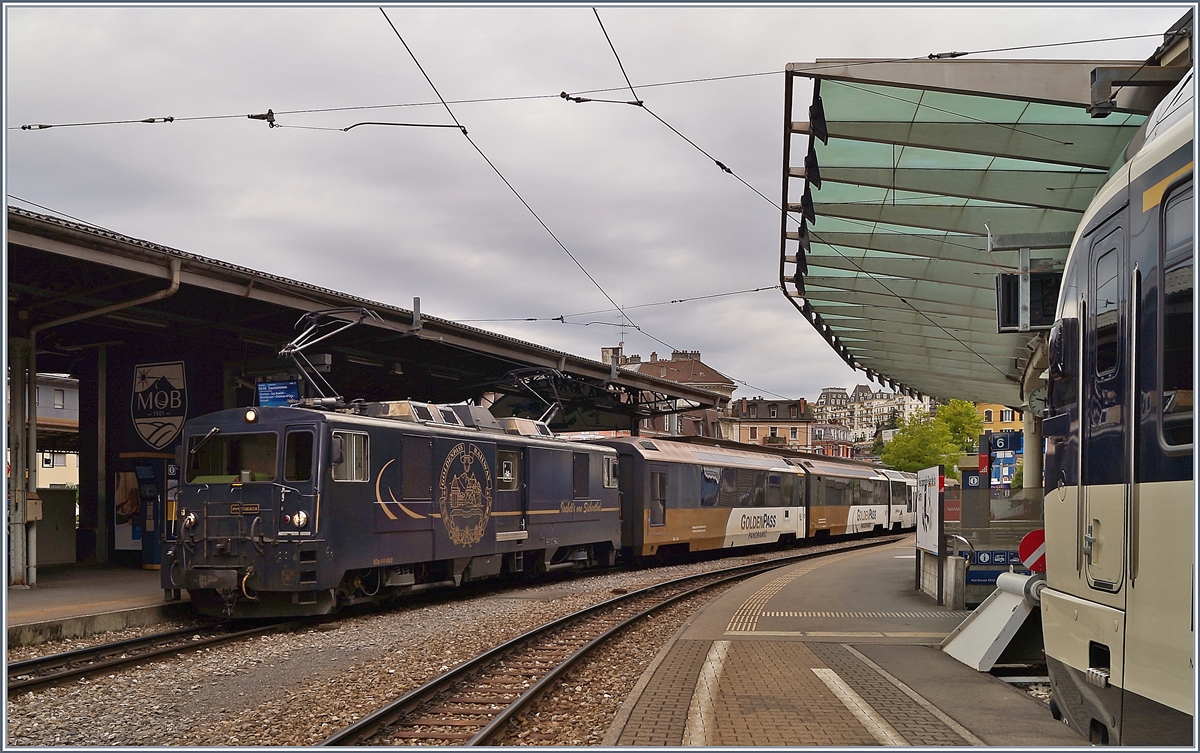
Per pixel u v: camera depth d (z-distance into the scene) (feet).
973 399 139.44
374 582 51.29
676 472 85.71
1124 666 16.98
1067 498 20.72
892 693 28.43
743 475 98.99
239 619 48.03
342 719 26.66
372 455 49.37
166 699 29.45
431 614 50.01
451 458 55.98
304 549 45.09
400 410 54.54
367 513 48.70
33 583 53.98
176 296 58.90
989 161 46.03
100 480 69.82
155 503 65.98
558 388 100.37
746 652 35.78
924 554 57.21
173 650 36.99
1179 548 14.88
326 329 68.44
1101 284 18.84
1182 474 14.80
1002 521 49.19
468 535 57.21
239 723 26.40
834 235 59.16
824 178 47.80
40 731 25.71
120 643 38.14
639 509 80.48
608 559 77.05
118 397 70.13
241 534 45.80
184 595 51.52
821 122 41.19
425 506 53.36
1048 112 39.45
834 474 124.57
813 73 37.70
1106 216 18.65
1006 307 27.91
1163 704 15.42
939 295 69.46
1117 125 39.75
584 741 24.40
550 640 40.63
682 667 32.73
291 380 64.90
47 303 52.70
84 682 31.83
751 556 101.91
